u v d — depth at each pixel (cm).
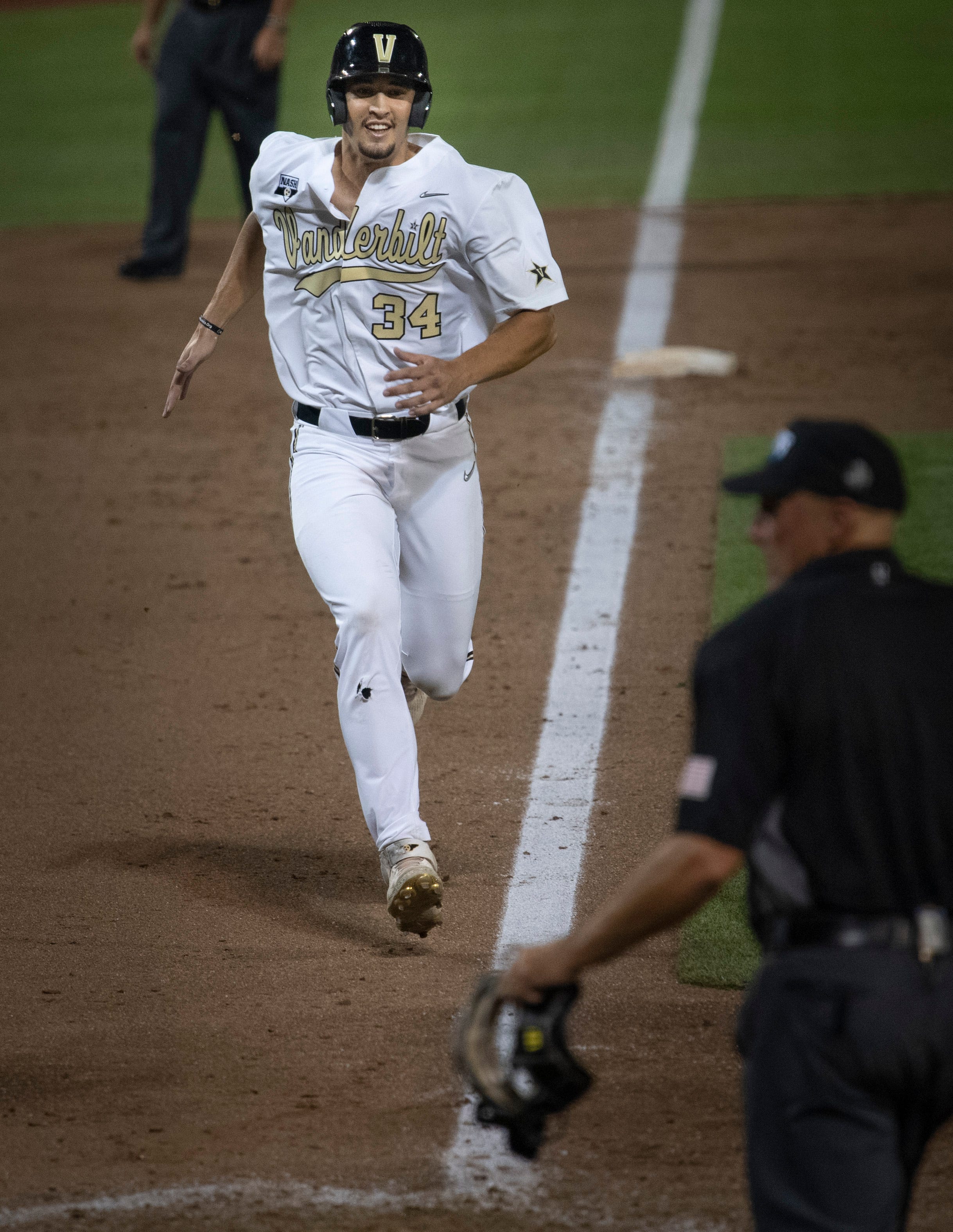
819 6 9325
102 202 6431
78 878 1803
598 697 2294
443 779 2047
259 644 2531
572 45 8831
